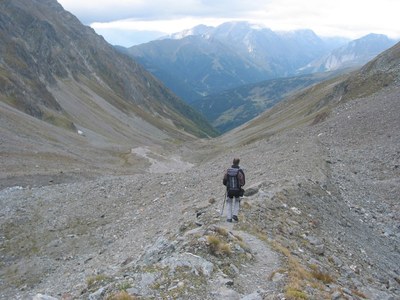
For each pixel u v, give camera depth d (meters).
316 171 36.31
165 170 107.50
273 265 15.91
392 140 50.03
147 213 34.75
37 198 44.28
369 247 25.12
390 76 93.12
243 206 22.47
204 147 161.00
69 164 83.94
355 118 62.91
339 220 27.28
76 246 32.16
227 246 16.09
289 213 23.72
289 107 195.25
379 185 38.69
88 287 15.23
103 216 37.22
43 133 109.19
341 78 197.88
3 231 36.50
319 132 61.50
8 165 69.19
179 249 16.34
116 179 49.53
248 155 57.06
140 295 13.12
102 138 154.62
